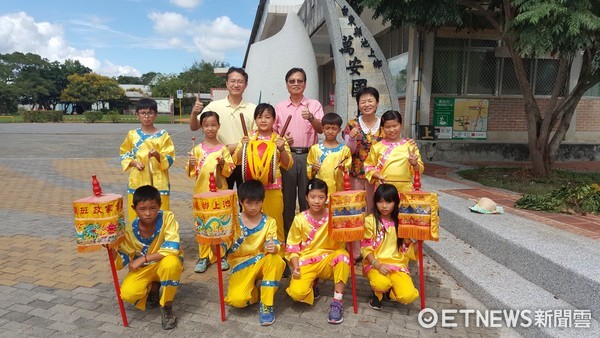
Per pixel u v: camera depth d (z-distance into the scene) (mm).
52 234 5051
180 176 9305
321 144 3924
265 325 3092
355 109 7777
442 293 3639
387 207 3334
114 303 3391
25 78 52312
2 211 6133
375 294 3342
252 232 3289
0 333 2904
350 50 7773
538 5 4812
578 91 6832
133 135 4137
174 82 50281
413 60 9875
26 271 3953
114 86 51875
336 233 3086
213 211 2926
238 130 4324
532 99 7117
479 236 4230
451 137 10281
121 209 2973
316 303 3492
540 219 4484
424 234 3121
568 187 5105
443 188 6180
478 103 10258
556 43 4973
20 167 10258
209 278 3945
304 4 12570
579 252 3404
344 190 3305
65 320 3107
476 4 7359
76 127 26844
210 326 3078
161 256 3062
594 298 2859
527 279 3533
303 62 8977
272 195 3822
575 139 10648
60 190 7684
